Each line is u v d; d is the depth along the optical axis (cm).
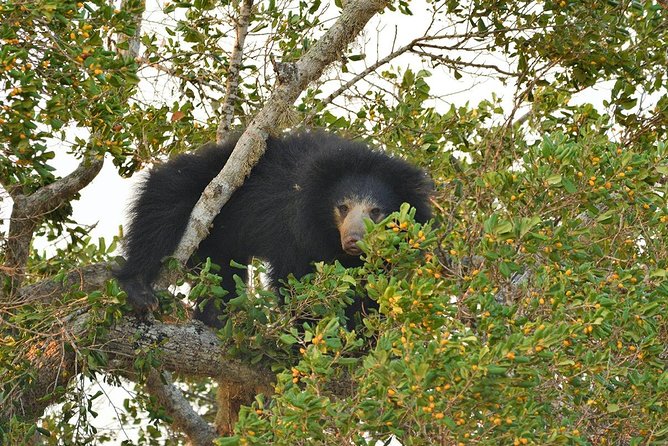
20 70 956
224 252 1388
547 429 866
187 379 1552
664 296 930
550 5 1291
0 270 1100
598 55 1295
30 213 1217
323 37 1155
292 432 768
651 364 905
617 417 886
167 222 1295
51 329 1027
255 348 1048
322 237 1293
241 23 1267
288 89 1131
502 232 865
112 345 1079
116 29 1023
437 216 1253
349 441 777
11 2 931
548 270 906
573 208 950
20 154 1027
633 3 1296
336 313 1001
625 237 995
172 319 1154
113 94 1125
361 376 820
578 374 858
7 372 1024
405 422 800
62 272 1076
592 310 856
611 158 957
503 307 844
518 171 964
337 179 1278
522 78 1285
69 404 1069
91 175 1245
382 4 1155
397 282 844
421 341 802
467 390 758
